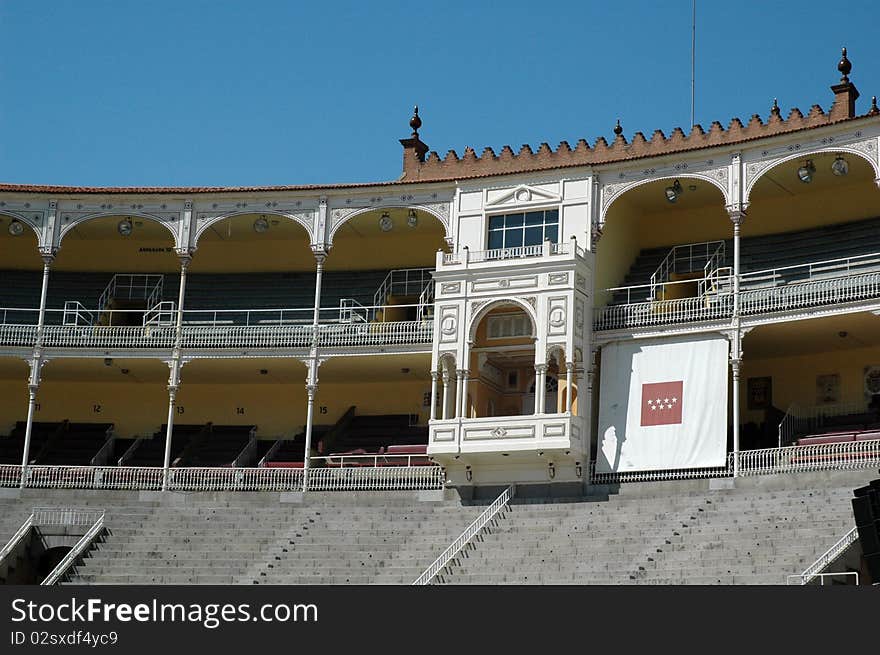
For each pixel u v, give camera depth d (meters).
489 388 54.69
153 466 58.97
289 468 55.06
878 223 54.12
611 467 50.66
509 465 51.47
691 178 52.28
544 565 42.53
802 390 54.25
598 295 53.66
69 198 57.91
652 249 57.94
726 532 42.31
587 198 53.34
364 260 62.38
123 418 62.31
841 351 53.69
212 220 57.28
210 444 60.38
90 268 64.19
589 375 51.88
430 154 62.59
